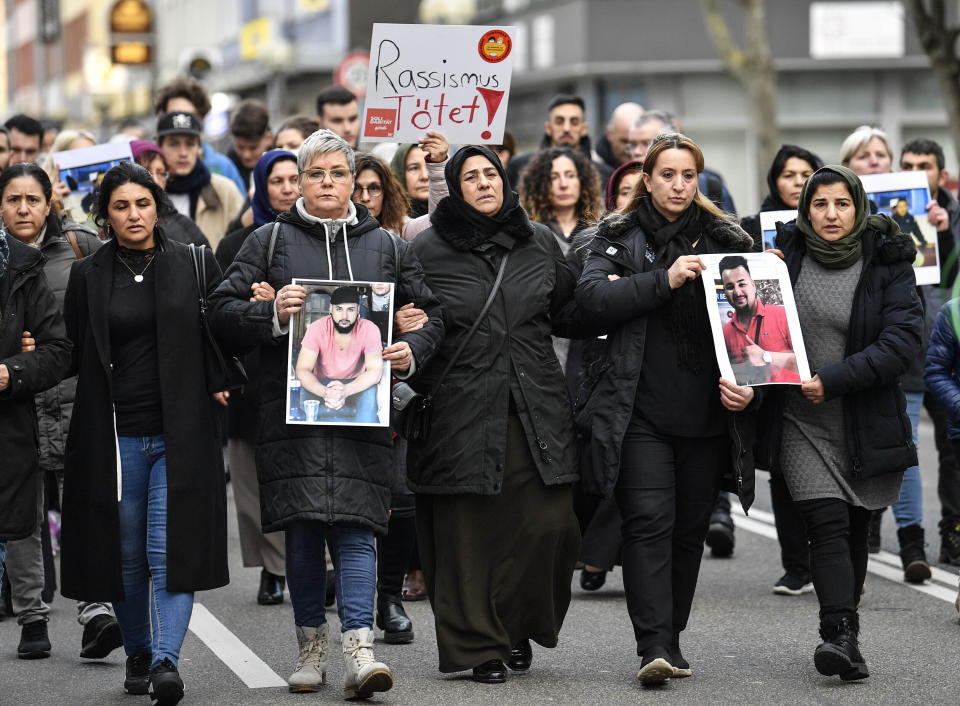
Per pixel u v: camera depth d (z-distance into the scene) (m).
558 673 13.34
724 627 15.05
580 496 13.95
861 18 58.38
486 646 12.84
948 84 35.81
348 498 12.47
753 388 12.77
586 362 13.78
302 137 20.72
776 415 13.23
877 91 58.84
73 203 18.11
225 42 83.19
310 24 74.56
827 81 59.00
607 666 13.58
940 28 35.69
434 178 15.02
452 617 12.88
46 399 15.45
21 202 15.23
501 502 12.91
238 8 82.06
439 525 13.05
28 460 12.74
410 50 14.81
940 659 13.73
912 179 17.45
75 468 12.62
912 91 58.91
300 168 12.91
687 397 12.84
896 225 13.48
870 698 12.44
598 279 12.90
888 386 13.19
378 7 71.31
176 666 12.41
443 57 14.84
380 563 14.81
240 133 23.70
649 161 13.09
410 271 12.97
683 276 12.64
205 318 12.74
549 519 12.94
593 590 16.97
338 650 14.45
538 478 12.93
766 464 13.33
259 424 12.75
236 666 13.88
